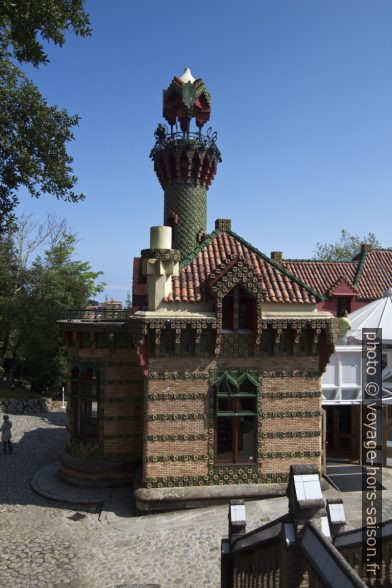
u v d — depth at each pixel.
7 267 40.88
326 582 5.11
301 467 6.62
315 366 16.62
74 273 45.22
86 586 11.62
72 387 20.23
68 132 15.13
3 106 13.84
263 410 16.33
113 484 18.86
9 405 36.09
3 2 12.08
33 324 38.28
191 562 12.45
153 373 15.96
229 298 16.44
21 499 18.11
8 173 14.38
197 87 23.69
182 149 22.98
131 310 23.50
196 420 16.05
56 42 14.02
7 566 12.75
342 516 7.75
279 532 6.93
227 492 15.63
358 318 22.08
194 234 23.45
